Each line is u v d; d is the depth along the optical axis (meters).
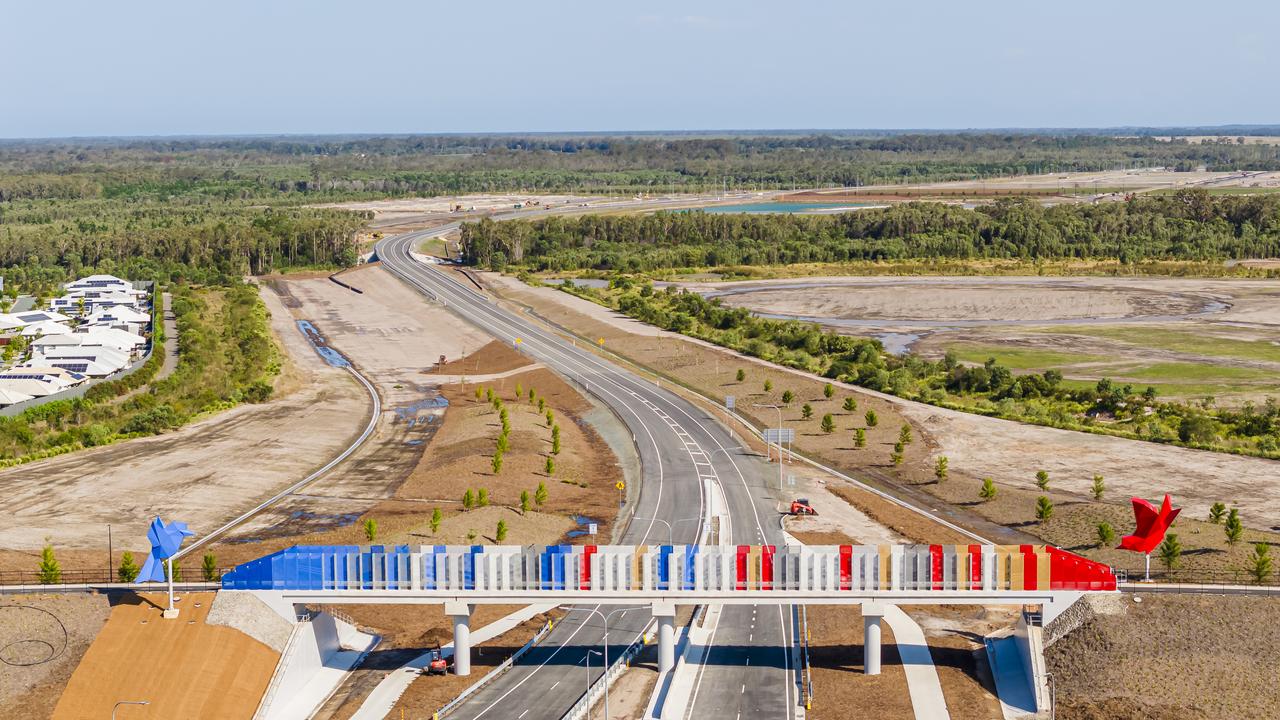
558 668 111.19
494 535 145.25
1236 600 111.44
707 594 108.25
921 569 109.62
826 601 108.44
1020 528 149.62
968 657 112.69
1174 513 116.75
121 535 146.50
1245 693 98.62
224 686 102.00
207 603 110.56
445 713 101.88
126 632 107.12
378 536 144.88
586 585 109.88
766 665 111.44
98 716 98.31
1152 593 112.75
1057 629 109.69
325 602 110.19
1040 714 100.12
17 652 104.94
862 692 105.31
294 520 153.75
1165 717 96.19
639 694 105.56
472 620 124.62
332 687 108.12
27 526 149.50
